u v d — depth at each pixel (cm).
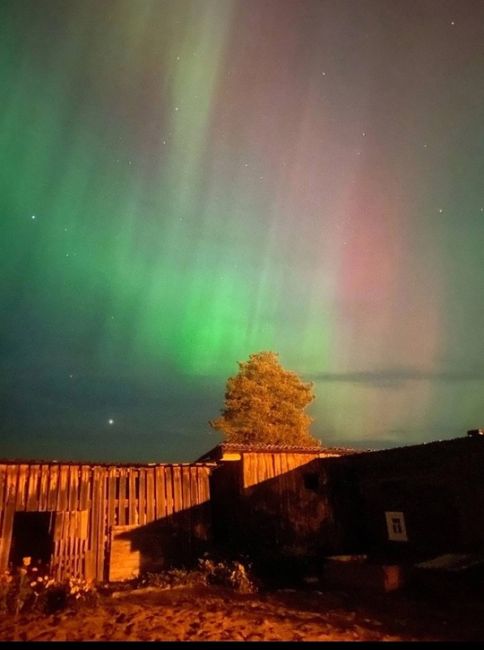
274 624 898
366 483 1625
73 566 1337
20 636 802
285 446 1731
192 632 836
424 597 1093
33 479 1356
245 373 2773
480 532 1234
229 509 1658
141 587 1269
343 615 970
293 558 1507
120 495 1461
